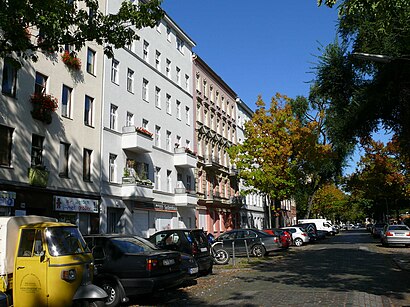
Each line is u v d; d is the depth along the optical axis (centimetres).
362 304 853
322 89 2491
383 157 4156
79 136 2356
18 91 1945
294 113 4041
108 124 2653
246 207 5469
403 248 2703
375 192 4397
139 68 3111
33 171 1948
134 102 3000
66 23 1000
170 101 3622
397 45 1642
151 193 2870
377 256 2073
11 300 795
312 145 3588
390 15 771
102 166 2544
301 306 852
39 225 817
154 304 977
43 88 2131
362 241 3822
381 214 7988
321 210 8450
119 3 2831
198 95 4275
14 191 1859
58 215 2147
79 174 2325
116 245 992
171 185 3488
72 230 864
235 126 5472
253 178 3625
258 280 1315
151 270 939
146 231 2994
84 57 2459
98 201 2456
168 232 1445
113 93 2736
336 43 2338
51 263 781
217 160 4538
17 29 936
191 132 4016
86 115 2473
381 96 1828
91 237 1025
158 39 3475
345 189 4672
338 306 835
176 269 1020
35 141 2048
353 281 1212
